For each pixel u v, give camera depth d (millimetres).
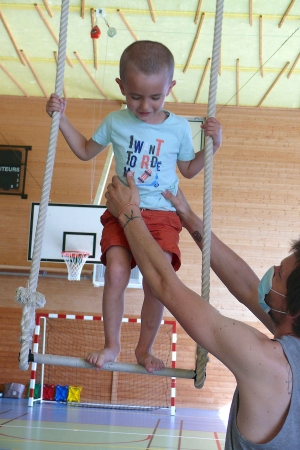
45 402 8883
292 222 9617
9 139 9945
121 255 2162
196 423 7336
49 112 2160
